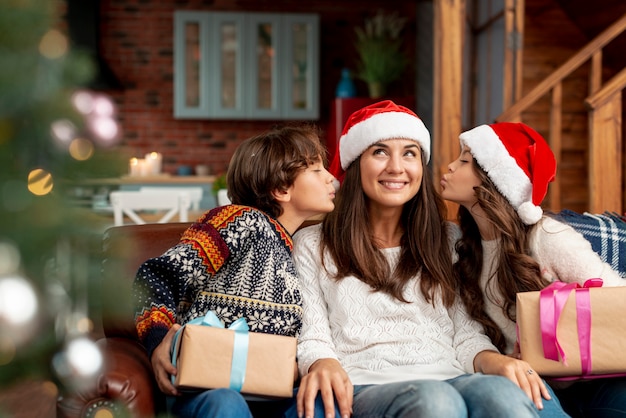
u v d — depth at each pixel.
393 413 1.25
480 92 4.54
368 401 1.31
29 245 0.76
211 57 6.04
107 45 6.32
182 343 1.28
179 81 6.04
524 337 1.37
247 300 1.44
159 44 6.36
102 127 0.88
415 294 1.58
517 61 3.71
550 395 1.36
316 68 6.12
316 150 1.59
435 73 3.03
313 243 1.62
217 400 1.21
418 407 1.21
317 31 6.11
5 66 0.78
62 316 0.87
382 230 1.66
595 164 2.60
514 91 3.72
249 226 1.48
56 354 0.87
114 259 0.95
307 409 1.27
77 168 0.86
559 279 1.52
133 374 1.28
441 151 2.98
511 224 1.53
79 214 0.82
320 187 1.57
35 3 0.81
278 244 1.52
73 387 0.95
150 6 6.33
